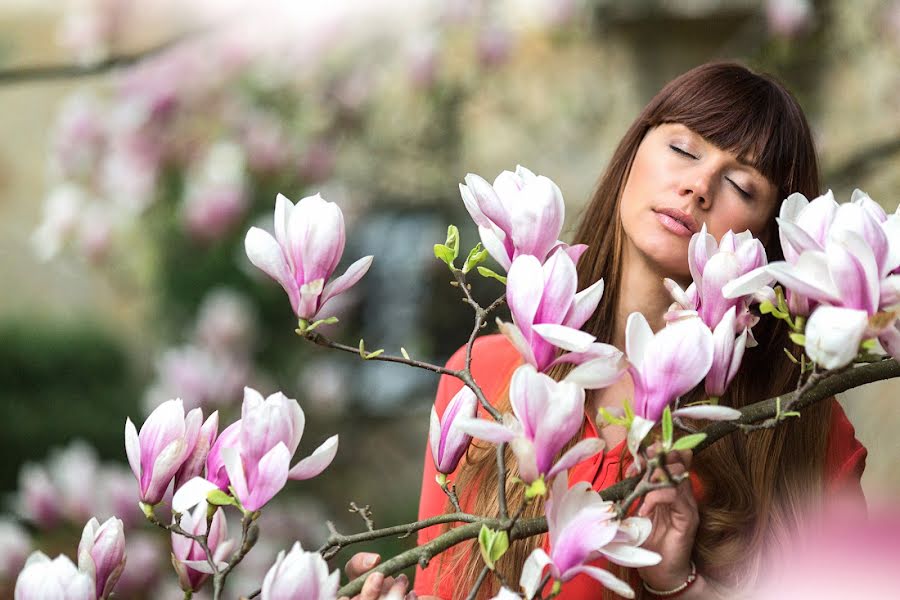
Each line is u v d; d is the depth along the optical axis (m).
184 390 6.44
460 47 7.95
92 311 11.00
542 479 1.29
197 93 7.14
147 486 1.41
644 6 8.59
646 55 8.84
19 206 13.43
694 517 1.97
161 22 7.04
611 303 2.25
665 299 2.19
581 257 2.31
